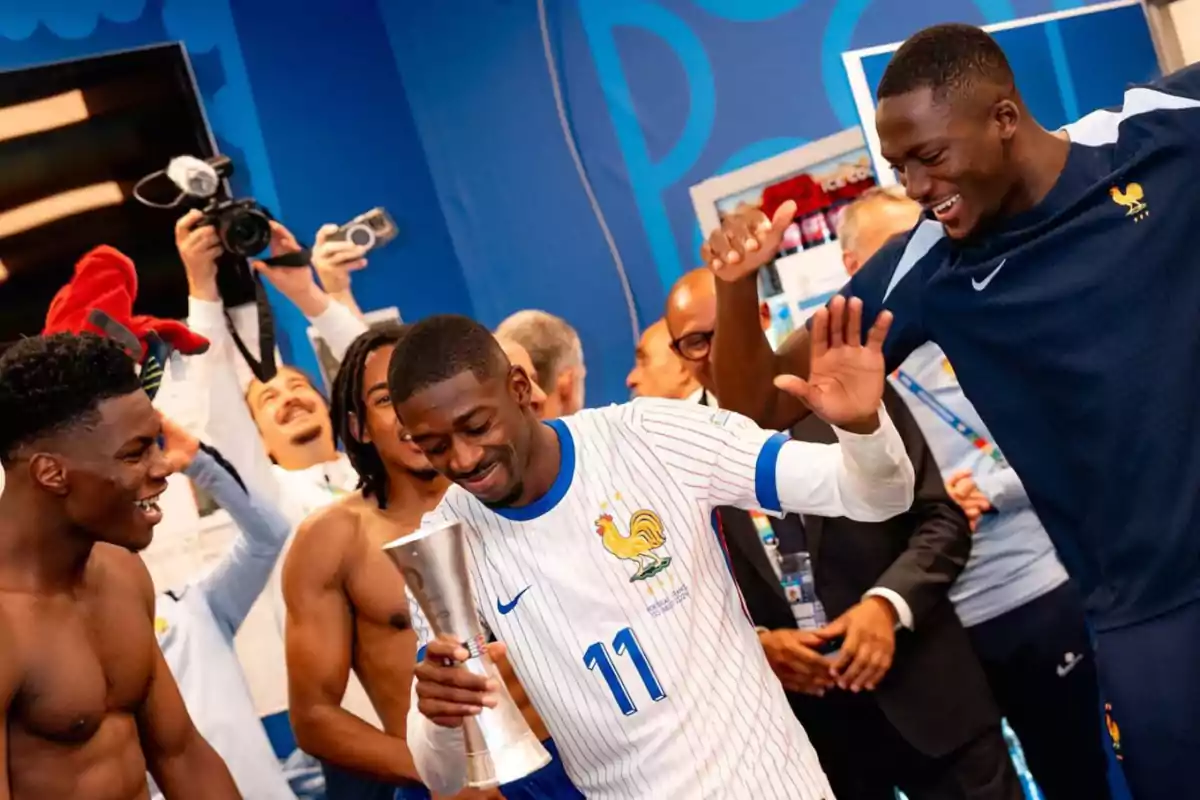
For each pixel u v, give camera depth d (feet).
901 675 8.06
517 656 5.42
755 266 5.65
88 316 8.45
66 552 5.97
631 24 11.12
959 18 10.19
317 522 8.13
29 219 9.75
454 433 4.97
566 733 5.41
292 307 10.54
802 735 5.49
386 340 8.00
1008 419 5.99
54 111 9.97
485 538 5.44
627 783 5.33
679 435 5.44
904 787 8.34
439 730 5.38
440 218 12.01
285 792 9.50
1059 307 5.66
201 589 9.47
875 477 5.02
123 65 10.30
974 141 5.40
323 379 10.49
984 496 8.71
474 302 12.06
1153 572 5.75
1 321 9.54
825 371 4.95
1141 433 5.62
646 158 11.15
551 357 10.84
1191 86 5.65
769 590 8.21
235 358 10.02
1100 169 5.64
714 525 5.59
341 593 8.03
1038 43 9.71
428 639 5.60
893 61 5.54
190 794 6.62
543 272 11.76
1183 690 5.71
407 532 7.97
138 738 6.45
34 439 5.76
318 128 11.44
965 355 6.01
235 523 9.66
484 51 11.76
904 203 9.03
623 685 5.26
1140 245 5.57
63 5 10.31
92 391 5.78
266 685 9.66
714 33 10.82
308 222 11.26
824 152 9.43
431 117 11.99
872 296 6.19
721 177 9.88
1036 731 9.05
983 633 8.95
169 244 10.13
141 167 10.23
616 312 11.39
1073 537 6.09
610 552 5.31
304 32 11.48
